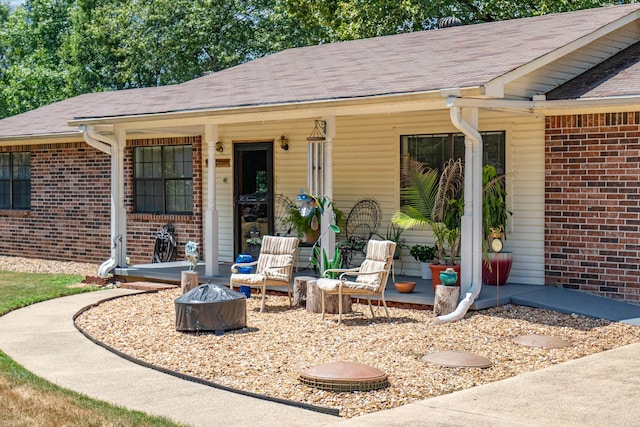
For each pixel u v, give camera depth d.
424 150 14.09
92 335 10.40
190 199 17.59
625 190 11.81
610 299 11.85
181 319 10.44
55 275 16.75
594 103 11.25
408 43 15.19
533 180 12.77
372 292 11.05
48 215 19.89
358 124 14.79
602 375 8.06
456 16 24.11
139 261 18.42
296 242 12.53
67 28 45.41
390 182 14.43
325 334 10.18
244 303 10.67
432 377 8.06
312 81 13.24
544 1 22.31
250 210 16.64
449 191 13.57
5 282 15.53
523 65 10.91
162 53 34.44
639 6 13.75
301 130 15.70
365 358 8.87
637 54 13.37
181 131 16.41
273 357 8.98
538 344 9.45
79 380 8.09
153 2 34.88
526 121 12.81
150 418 6.58
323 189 13.05
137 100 15.84
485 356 8.97
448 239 12.25
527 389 7.55
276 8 33.47
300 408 7.07
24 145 20.28
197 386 7.84
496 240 12.06
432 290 12.48
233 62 33.62
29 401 7.02
